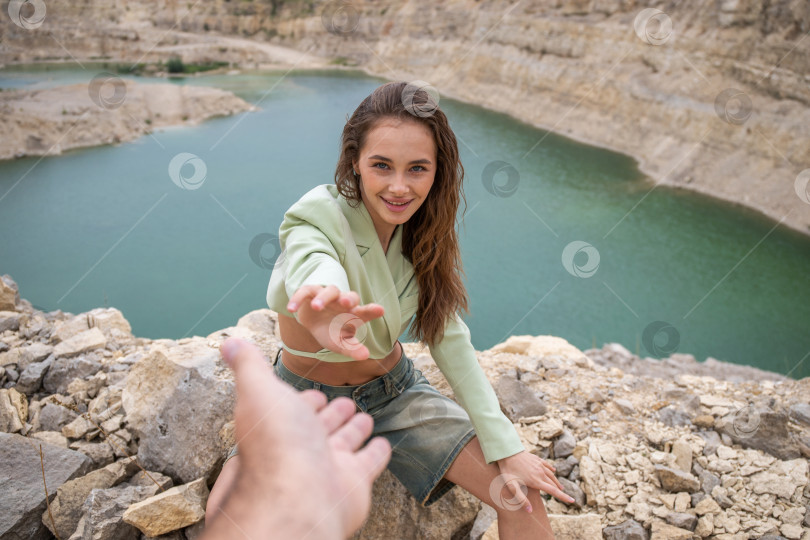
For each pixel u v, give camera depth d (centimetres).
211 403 161
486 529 158
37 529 148
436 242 137
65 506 149
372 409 141
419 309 145
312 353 133
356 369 137
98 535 139
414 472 142
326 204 125
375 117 120
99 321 236
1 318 231
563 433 181
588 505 163
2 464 154
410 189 124
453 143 129
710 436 183
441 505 157
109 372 198
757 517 156
